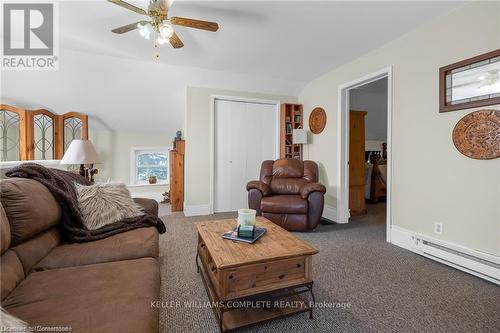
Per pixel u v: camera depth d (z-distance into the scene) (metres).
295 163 3.73
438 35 2.24
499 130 1.82
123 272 1.14
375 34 2.57
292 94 4.52
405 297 1.67
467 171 2.03
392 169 2.69
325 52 3.04
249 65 3.49
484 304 1.59
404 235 2.53
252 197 3.30
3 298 0.92
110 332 0.75
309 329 1.37
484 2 1.92
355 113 3.97
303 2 2.05
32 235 1.27
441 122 2.22
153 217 1.99
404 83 2.57
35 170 1.57
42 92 3.61
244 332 1.34
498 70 1.83
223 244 1.50
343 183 3.58
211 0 2.03
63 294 0.95
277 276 1.41
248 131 4.32
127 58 3.28
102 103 4.01
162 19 1.83
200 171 4.00
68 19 2.35
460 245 2.07
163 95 4.05
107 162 4.73
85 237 1.54
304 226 3.03
